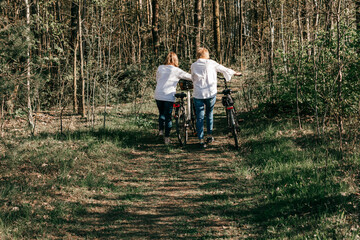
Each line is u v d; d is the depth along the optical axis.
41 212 4.07
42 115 10.23
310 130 6.98
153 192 4.93
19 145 6.62
